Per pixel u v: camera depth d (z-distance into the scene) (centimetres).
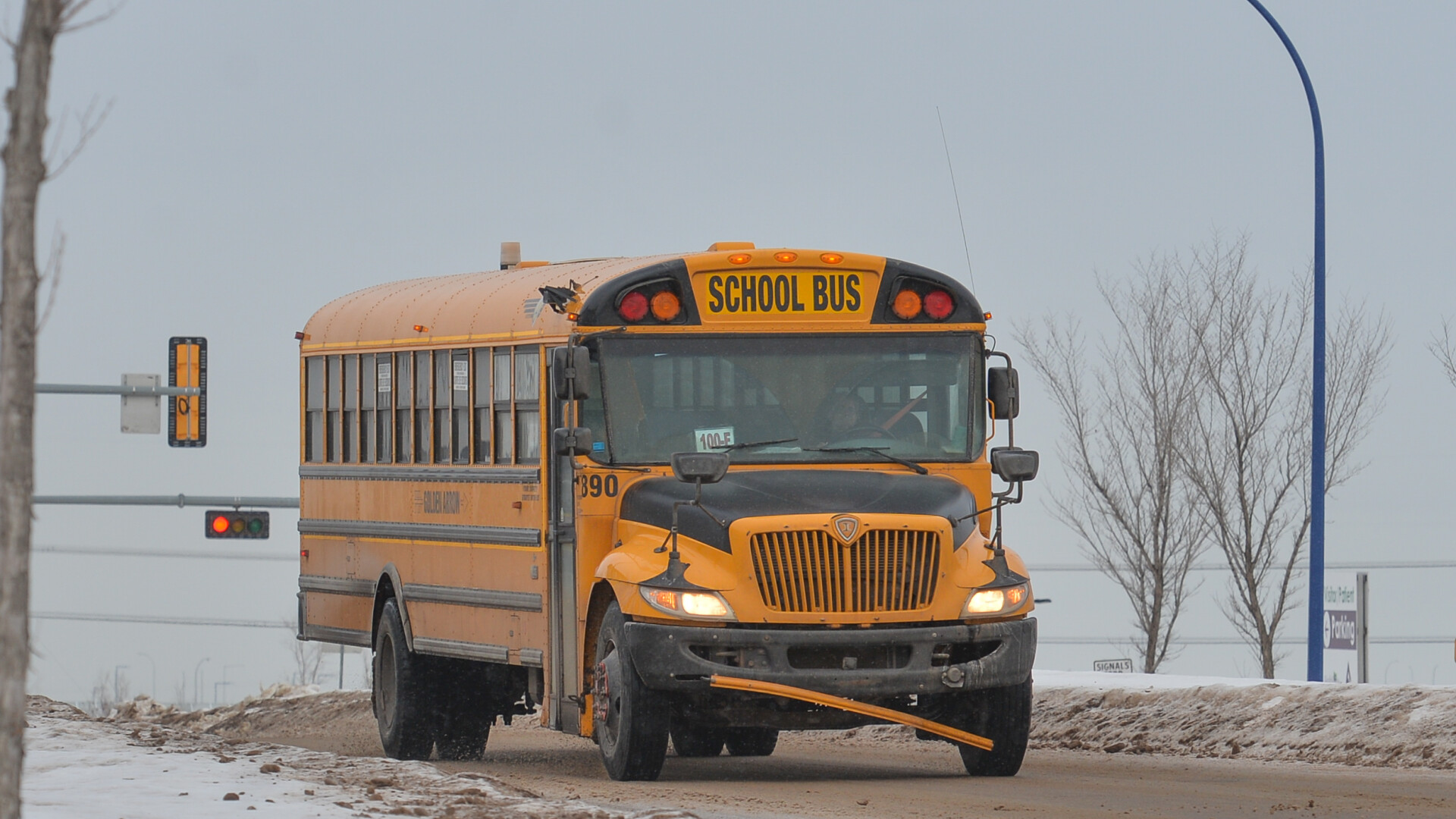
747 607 3894
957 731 4081
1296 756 4950
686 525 3975
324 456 5809
